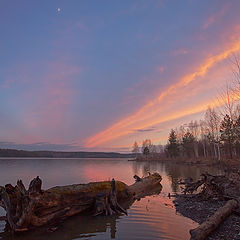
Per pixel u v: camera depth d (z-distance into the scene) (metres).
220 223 8.62
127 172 39.97
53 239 7.61
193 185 16.52
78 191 11.41
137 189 17.61
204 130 80.25
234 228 8.27
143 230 8.45
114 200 11.68
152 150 169.38
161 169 47.84
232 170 23.55
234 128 49.16
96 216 10.77
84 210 11.61
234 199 11.88
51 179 26.97
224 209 9.57
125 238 7.58
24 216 8.41
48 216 9.52
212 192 14.38
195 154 87.69
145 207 12.55
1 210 11.95
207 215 10.61
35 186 8.86
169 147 100.38
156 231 8.31
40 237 7.84
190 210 11.67
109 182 14.16
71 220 10.16
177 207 12.47
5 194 8.95
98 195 11.50
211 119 65.88
